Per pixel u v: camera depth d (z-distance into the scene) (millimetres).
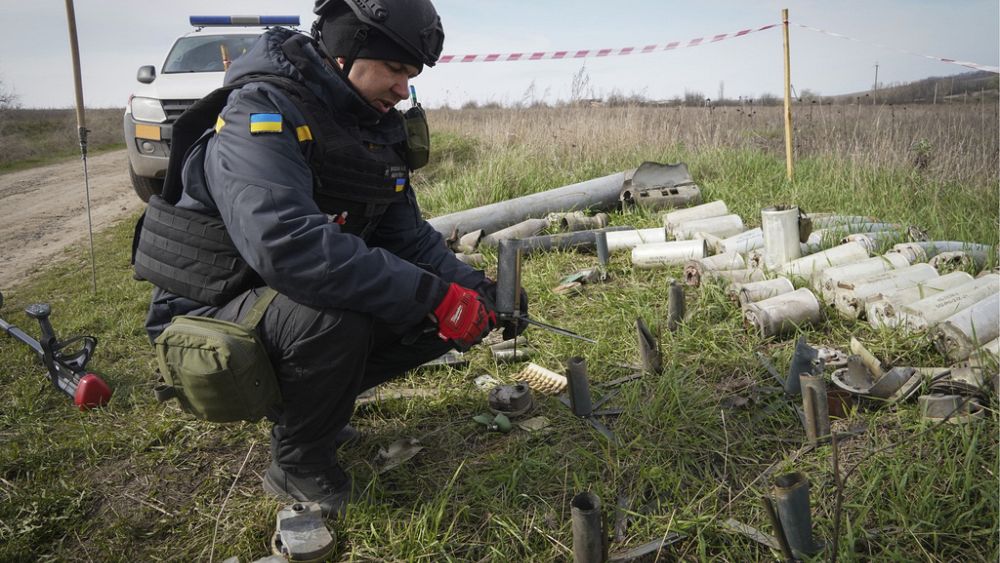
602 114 8453
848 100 11086
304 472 1915
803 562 1530
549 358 2902
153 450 2357
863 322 2945
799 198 5133
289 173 1637
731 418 2287
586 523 1519
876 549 1657
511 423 2357
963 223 4164
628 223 4906
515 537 1791
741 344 2855
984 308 2527
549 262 4137
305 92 1729
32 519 1959
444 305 1747
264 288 1776
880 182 5352
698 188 5188
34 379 2967
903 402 2205
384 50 1723
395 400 2551
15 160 17516
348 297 1640
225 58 6375
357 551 1763
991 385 2166
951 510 1721
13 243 7020
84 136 4551
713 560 1673
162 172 6246
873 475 1846
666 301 3422
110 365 3174
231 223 1615
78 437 2459
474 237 4508
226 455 2301
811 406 2027
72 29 4477
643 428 2236
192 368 1621
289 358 1723
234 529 1905
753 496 1877
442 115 12500
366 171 1850
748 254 3715
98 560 1829
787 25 5617
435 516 1850
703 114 9414
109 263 5457
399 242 2205
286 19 7219
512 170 6363
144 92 6227
